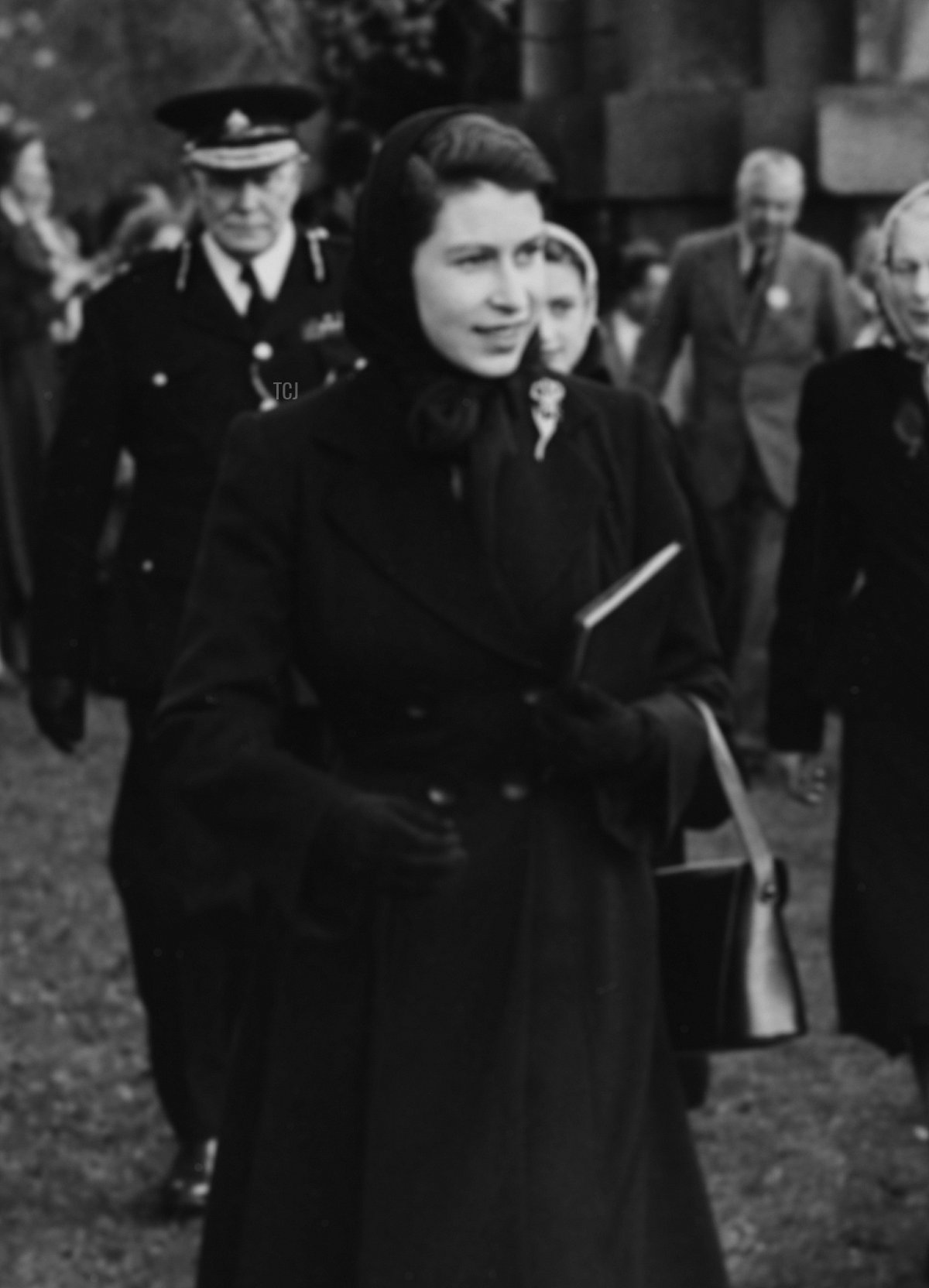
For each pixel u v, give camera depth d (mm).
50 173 23281
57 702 10281
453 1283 6453
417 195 6598
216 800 6551
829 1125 10930
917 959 8875
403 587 6656
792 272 18047
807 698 9617
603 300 20922
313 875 6465
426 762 6688
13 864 15414
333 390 6816
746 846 6953
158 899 10047
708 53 21250
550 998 6613
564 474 6770
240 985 10141
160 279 10188
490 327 6613
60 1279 9453
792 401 18031
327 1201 6609
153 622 10023
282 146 10055
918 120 20641
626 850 6746
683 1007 7008
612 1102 6621
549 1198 6488
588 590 6723
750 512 18062
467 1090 6562
